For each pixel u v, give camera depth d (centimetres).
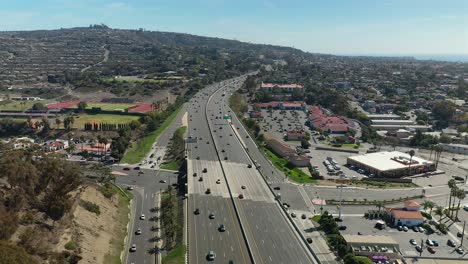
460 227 18575
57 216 14550
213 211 18338
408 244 16750
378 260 15150
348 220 18738
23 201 14550
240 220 17288
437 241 17112
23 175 14938
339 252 14938
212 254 14362
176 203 19550
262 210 18712
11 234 12050
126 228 17312
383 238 16438
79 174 18125
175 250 15038
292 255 14725
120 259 14712
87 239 14862
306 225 17550
